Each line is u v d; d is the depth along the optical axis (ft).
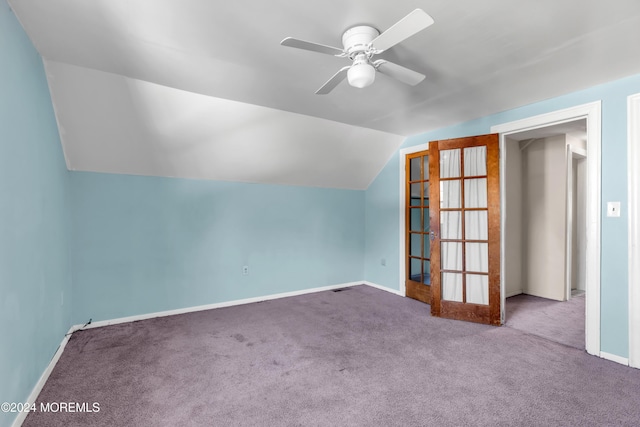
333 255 15.65
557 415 5.76
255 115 10.34
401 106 10.12
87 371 7.29
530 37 6.16
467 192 11.13
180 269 11.69
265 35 6.11
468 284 11.11
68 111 8.36
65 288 8.96
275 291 13.89
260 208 13.47
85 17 5.57
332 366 7.59
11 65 5.34
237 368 7.47
